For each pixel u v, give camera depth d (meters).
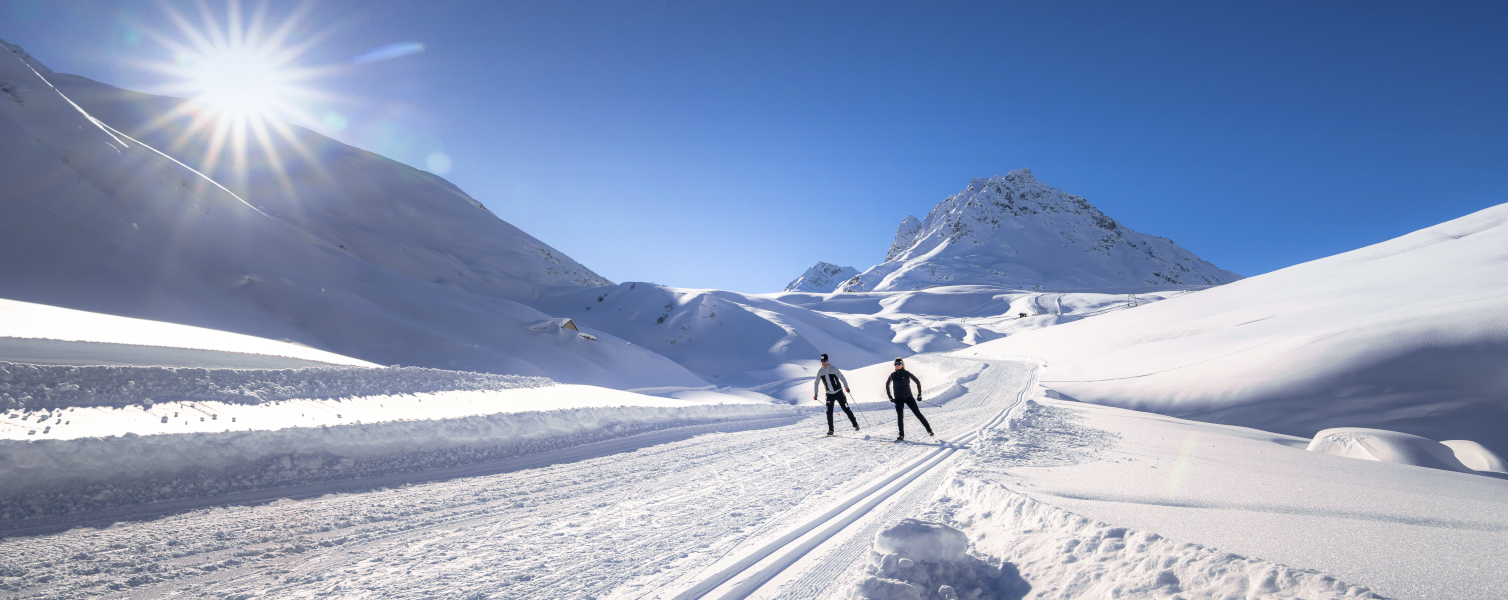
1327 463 8.00
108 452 5.05
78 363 9.22
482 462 7.20
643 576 3.62
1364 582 2.80
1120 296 157.00
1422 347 25.72
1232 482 5.73
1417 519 4.19
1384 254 62.00
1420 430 22.11
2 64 44.03
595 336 48.06
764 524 4.84
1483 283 37.69
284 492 5.34
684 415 12.37
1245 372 28.06
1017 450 8.14
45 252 25.19
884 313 154.75
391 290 42.38
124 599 3.11
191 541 4.03
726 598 3.32
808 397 38.12
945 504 5.44
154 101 107.12
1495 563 3.08
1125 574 3.17
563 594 3.32
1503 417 21.66
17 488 4.42
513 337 41.19
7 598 3.01
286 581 3.44
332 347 29.92
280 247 39.84
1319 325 34.81
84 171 34.84
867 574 3.38
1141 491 5.18
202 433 5.73
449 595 3.28
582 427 9.72
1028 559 3.71
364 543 4.17
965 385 26.80
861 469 7.36
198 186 42.91
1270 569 2.86
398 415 8.38
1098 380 32.31
